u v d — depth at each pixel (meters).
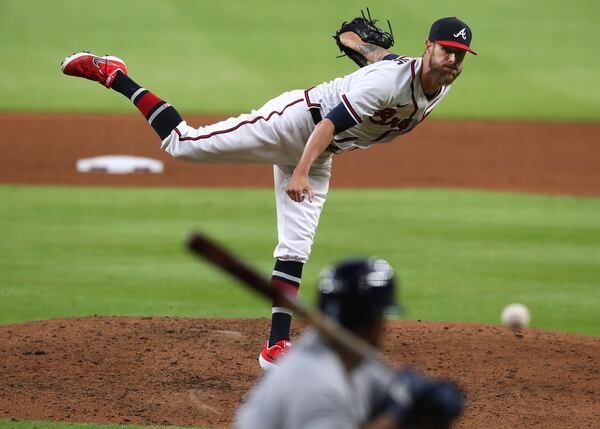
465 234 47.72
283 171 26.09
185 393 24.50
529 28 123.12
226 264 10.62
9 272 39.69
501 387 25.39
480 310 35.19
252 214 51.88
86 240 45.41
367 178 64.75
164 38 117.50
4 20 122.69
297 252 25.89
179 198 56.22
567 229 49.38
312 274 40.25
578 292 37.84
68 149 73.12
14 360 27.08
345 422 10.20
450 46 22.80
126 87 25.55
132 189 58.97
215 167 68.19
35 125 82.31
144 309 34.81
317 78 104.25
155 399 23.95
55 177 62.88
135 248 44.09
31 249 43.59
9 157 69.25
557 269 41.38
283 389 10.37
